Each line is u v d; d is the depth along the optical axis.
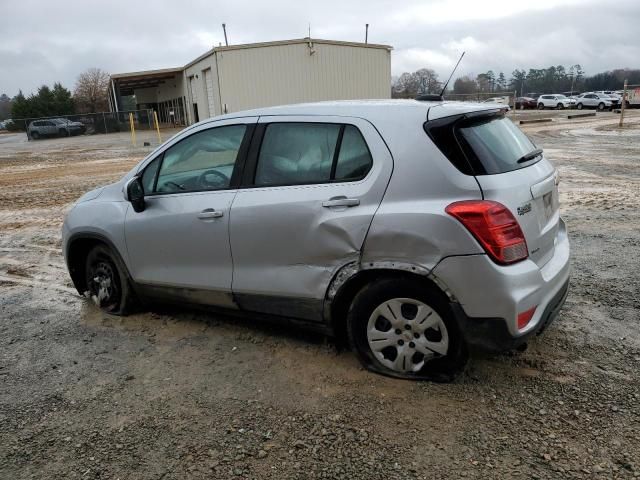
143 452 2.92
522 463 2.69
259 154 3.78
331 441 2.93
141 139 31.92
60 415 3.30
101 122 43.62
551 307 3.32
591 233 6.89
